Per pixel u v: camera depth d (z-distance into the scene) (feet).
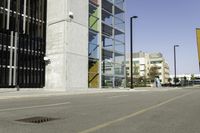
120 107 40.91
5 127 22.76
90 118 28.63
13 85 105.40
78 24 117.70
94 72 131.95
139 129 22.41
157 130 22.06
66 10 112.06
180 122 26.45
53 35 115.96
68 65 110.52
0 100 55.06
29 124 24.43
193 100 56.95
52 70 114.32
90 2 131.85
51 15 118.11
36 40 115.65
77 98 62.34
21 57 108.47
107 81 140.97
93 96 71.15
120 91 109.81
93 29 131.75
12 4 107.76
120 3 159.63
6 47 103.81
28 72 110.73
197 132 21.33
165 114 32.71
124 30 160.76
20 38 109.09
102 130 21.77
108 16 148.46
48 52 117.19
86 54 120.98
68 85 109.50
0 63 100.83
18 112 33.50
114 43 151.12
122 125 24.34
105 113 33.14
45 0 121.08
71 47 112.98
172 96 72.54
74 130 21.65
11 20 107.04
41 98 61.82
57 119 27.71
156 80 230.48
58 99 58.49
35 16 116.26
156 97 67.51
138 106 42.73
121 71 154.92
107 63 142.51
